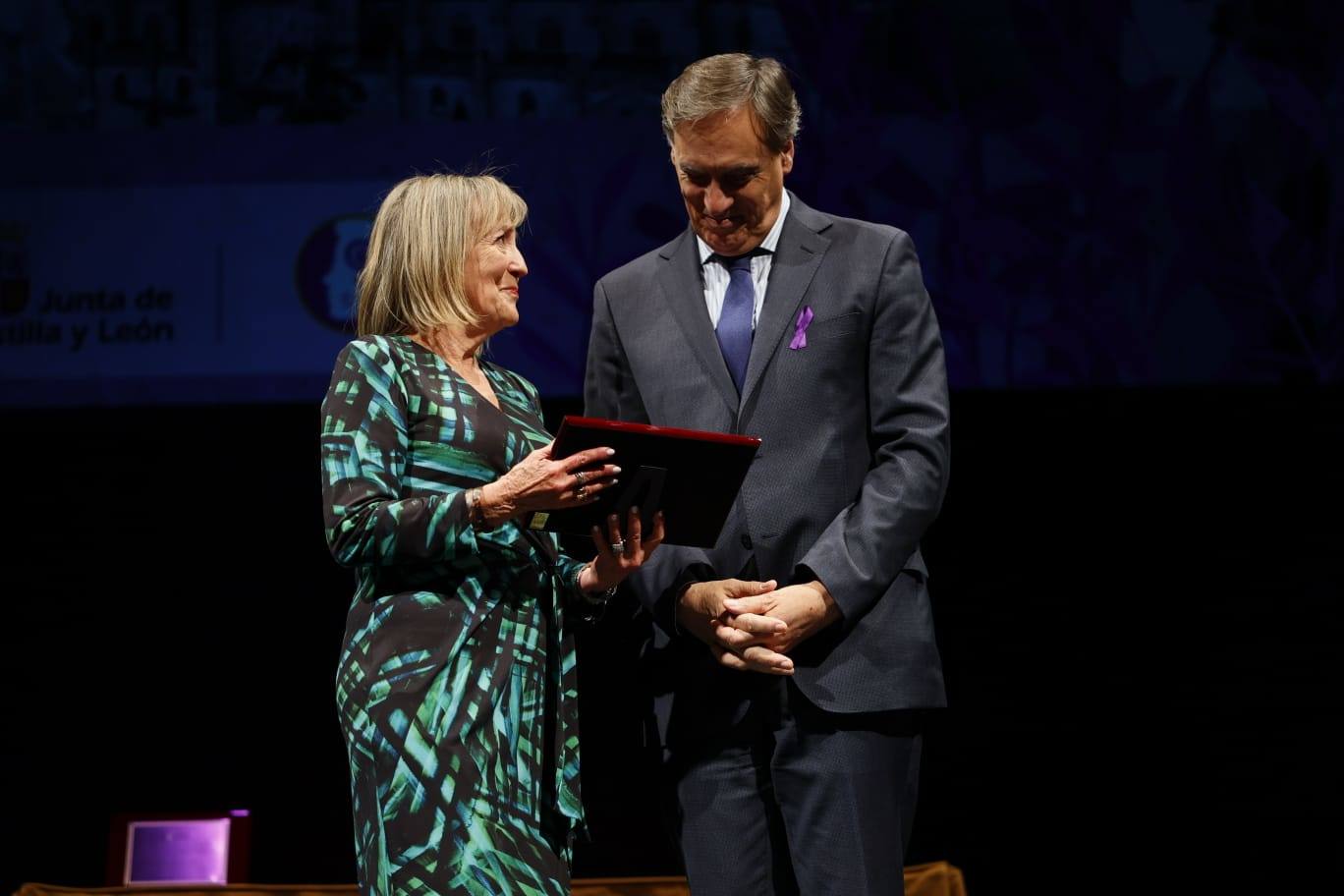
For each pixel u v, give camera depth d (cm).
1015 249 612
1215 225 607
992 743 684
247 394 629
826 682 332
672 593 341
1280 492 669
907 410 340
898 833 338
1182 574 675
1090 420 680
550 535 355
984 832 682
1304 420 665
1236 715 670
